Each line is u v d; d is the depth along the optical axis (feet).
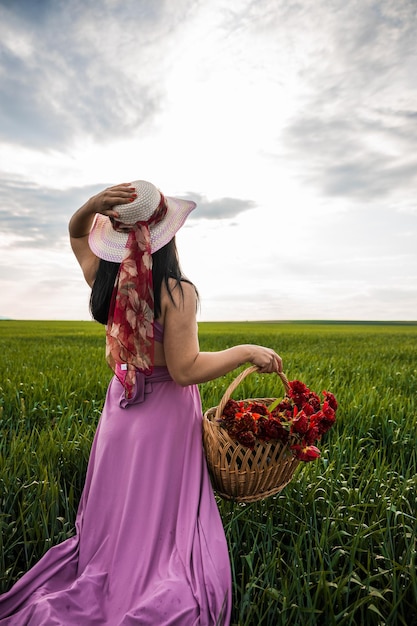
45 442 14.35
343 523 10.73
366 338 93.20
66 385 23.29
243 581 9.11
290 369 32.12
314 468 13.00
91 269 9.77
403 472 14.20
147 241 8.29
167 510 8.88
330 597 8.27
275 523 11.22
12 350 46.42
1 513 10.82
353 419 18.35
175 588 7.87
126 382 8.80
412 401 21.09
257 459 9.02
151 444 8.99
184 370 8.73
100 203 8.32
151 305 8.30
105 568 8.75
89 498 9.26
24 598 8.51
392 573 9.07
